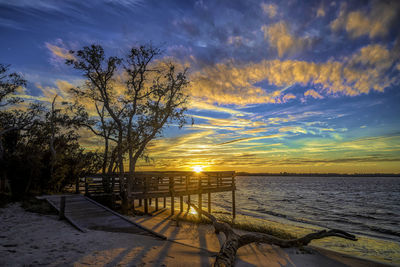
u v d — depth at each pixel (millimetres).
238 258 7090
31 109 21906
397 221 21578
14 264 4801
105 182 16250
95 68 16578
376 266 7809
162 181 16906
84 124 20359
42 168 18000
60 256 5508
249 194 60094
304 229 16047
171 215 16516
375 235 15219
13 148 20047
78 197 14547
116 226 9062
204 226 12383
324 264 7266
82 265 5047
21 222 9039
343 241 12414
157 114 16688
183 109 17750
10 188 14703
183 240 8562
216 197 49406
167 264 5523
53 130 19828
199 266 5617
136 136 16562
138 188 16125
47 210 11312
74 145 21625
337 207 33250
